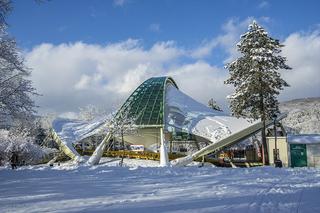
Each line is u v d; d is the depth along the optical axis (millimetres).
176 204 11375
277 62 48125
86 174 24453
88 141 68812
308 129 112125
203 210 10242
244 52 49562
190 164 50188
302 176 22500
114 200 12555
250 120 52188
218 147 51781
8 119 29438
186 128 59594
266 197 12797
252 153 57562
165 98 66938
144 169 28094
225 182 18719
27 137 62125
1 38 28281
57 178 22141
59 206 11445
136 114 63156
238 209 10289
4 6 20703
